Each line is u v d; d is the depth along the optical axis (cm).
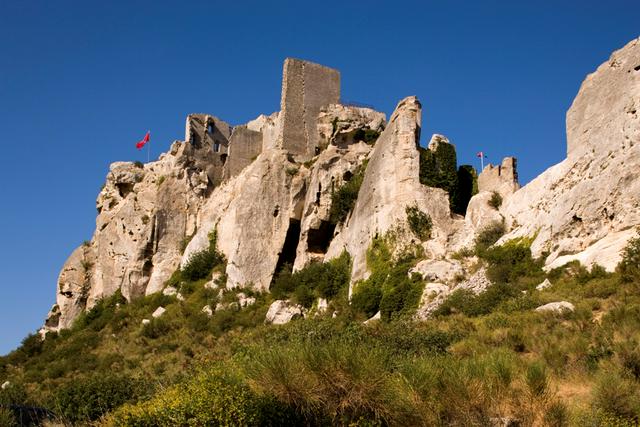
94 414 2117
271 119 6194
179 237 5931
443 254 3825
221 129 6494
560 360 1973
